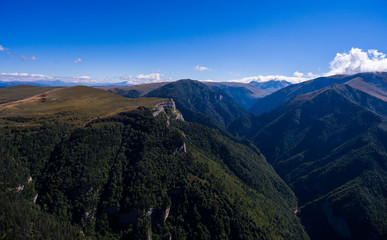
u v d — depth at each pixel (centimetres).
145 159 16550
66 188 13725
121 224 13900
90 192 14000
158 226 14400
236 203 17125
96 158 15488
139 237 13288
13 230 10425
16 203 11644
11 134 15075
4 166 12688
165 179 16175
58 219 12581
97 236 13012
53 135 16200
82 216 13212
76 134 16338
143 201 14100
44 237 10800
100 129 17262
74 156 14962
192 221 15062
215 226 15088
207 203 15712
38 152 14912
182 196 15775
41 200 13138
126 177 15438
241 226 15775
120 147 17388
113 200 14038
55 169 14362
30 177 13712
